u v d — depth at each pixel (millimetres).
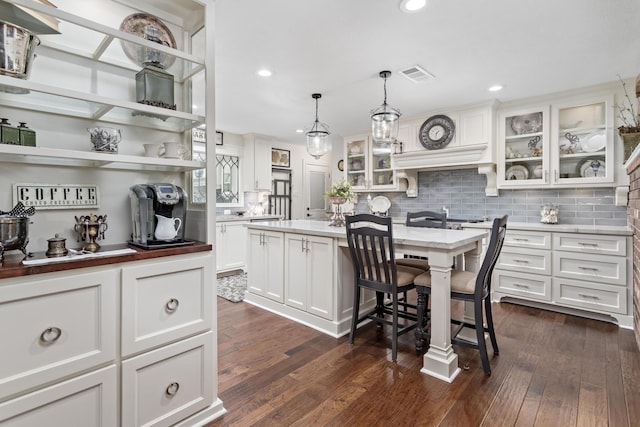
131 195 1665
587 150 3379
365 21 2125
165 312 1472
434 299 2078
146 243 1541
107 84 1632
